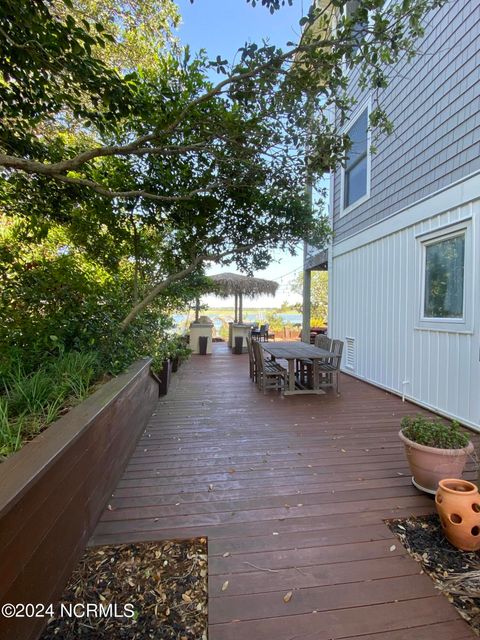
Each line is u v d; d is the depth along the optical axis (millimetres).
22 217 3160
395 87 4668
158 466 2582
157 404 4398
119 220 3791
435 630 1240
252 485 2293
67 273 2889
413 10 1828
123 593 1394
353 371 6074
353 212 6023
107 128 2559
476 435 3232
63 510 1376
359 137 5766
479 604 1347
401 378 4633
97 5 4203
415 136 4270
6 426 1443
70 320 2791
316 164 2820
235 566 1552
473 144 3344
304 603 1354
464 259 3486
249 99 2258
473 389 3340
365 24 1901
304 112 2471
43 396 1891
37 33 1717
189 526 1844
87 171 3049
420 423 2264
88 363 2516
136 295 4023
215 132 2545
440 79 3787
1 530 933
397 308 4719
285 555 1624
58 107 2322
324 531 1807
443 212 3783
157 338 4641
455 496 1663
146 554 1622
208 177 3432
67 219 3480
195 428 3467
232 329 10984
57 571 1317
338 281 6715
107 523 1856
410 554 1633
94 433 1767
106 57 4445
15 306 2652
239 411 4082
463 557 1604
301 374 5797
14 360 2184
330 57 1976
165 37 4926
